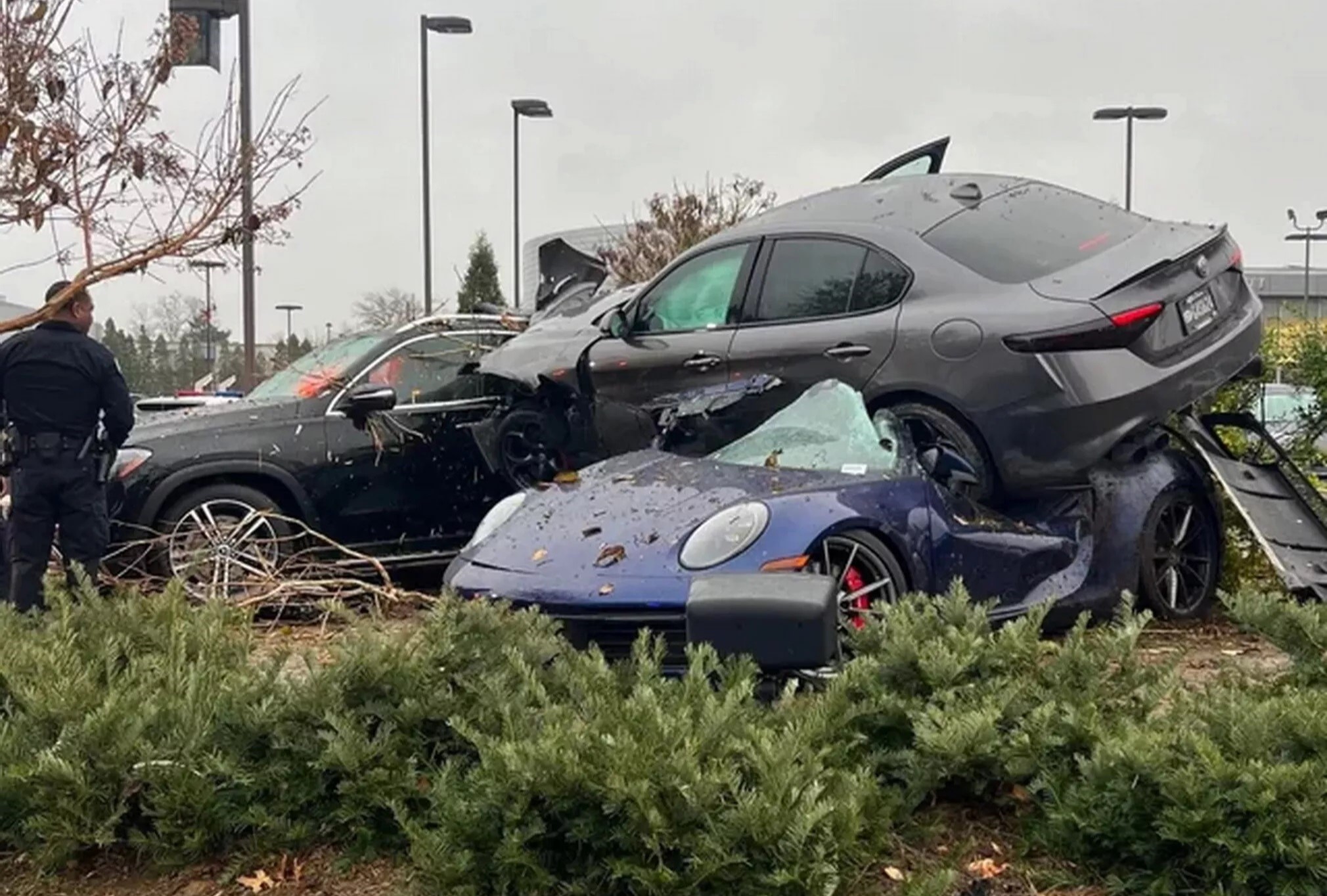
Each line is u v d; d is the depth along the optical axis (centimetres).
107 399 680
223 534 770
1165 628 650
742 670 346
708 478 571
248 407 820
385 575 773
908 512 553
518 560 541
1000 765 354
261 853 363
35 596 679
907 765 362
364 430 818
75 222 526
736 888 297
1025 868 340
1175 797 310
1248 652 602
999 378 613
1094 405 600
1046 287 623
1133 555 630
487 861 316
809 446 603
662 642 400
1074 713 352
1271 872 300
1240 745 326
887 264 668
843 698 362
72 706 385
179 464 772
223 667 438
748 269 726
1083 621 400
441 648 397
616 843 309
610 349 766
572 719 339
